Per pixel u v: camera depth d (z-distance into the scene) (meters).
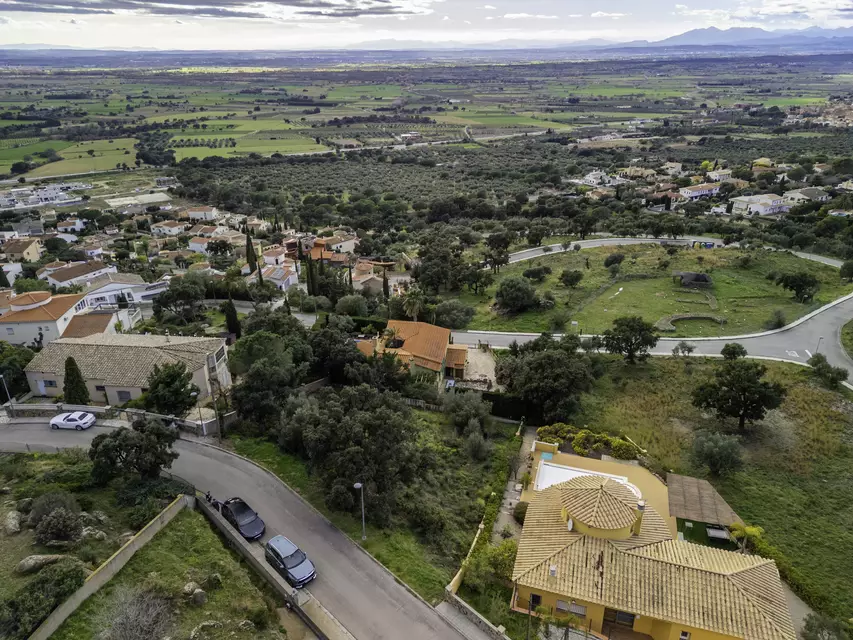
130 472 41.91
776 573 36.06
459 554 40.25
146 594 29.94
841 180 191.12
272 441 50.94
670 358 76.19
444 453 53.97
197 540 36.00
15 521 34.00
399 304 93.69
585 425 61.03
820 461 54.44
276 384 55.44
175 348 60.44
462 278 110.88
